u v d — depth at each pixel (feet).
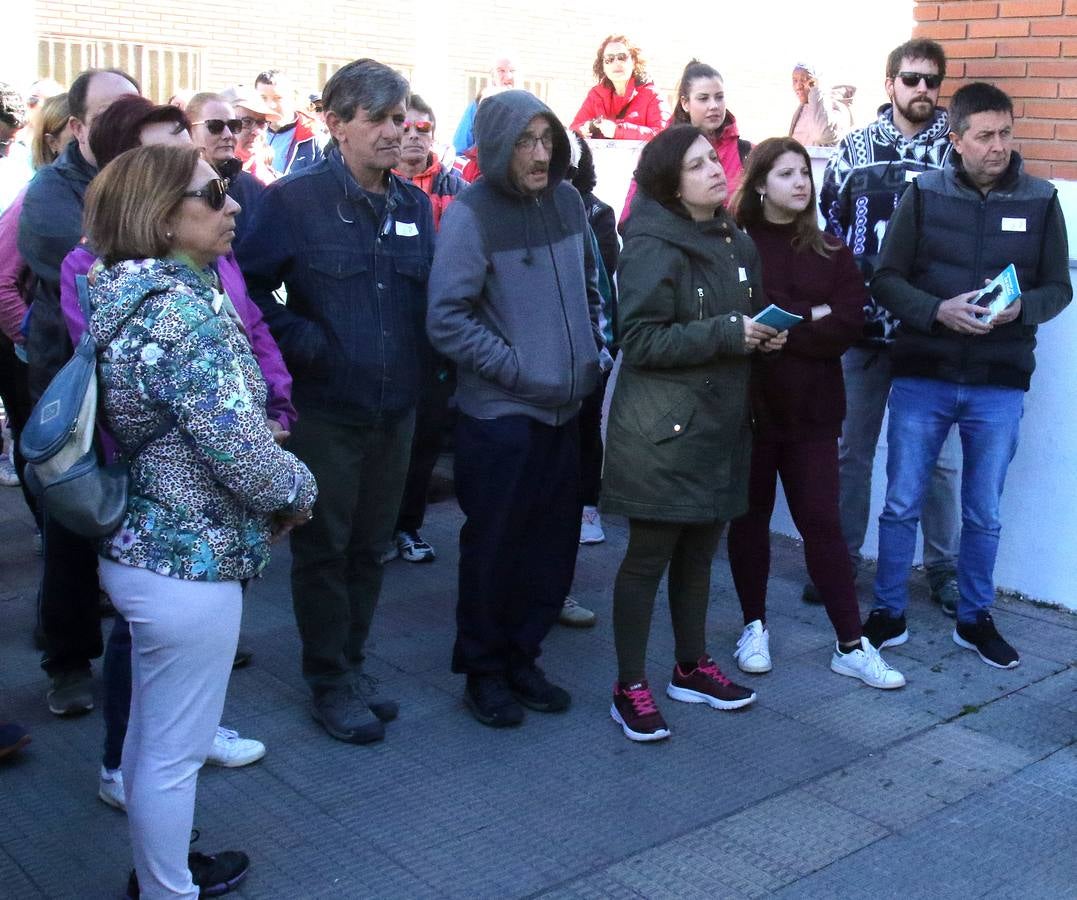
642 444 11.94
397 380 11.88
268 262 11.41
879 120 16.26
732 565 14.42
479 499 12.34
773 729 12.82
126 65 40.06
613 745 12.40
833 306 13.51
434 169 19.70
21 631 14.99
